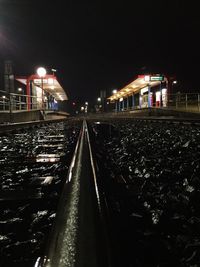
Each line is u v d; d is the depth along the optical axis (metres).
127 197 3.58
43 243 2.15
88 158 4.77
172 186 4.02
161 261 2.04
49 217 2.67
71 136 12.36
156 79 42.59
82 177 3.37
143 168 5.33
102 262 1.63
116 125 21.31
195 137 10.27
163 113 36.88
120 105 90.12
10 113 22.06
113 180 4.42
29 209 2.99
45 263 1.67
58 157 6.46
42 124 25.25
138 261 2.02
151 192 3.81
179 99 36.31
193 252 2.08
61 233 1.97
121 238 2.39
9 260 1.93
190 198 3.41
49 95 57.53
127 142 10.00
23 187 3.95
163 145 8.60
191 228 2.57
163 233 2.51
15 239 2.28
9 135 13.12
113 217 2.82
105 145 9.64
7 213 2.90
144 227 2.66
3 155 7.01
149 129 15.54
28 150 7.97
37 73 35.56
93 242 1.81
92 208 2.36
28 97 31.88
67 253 1.70
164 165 5.52
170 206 3.18
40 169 5.19
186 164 5.49
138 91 58.78
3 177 4.67
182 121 19.27
